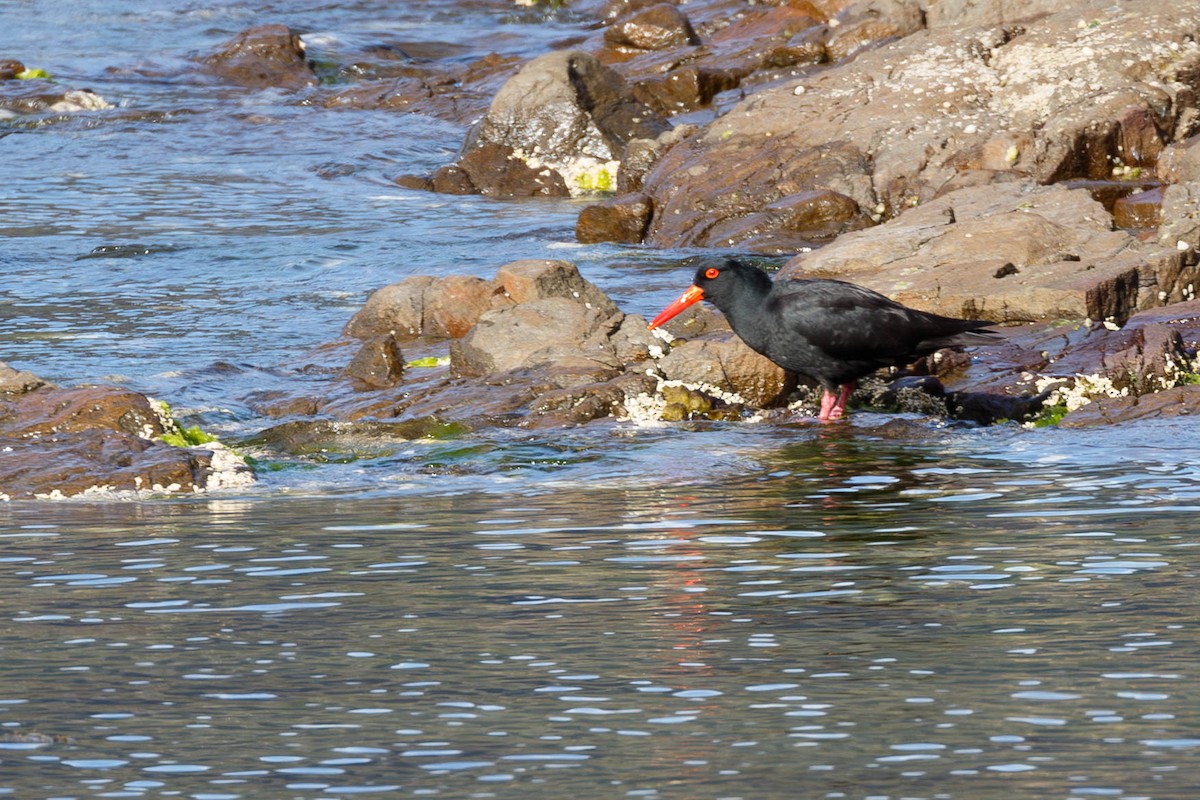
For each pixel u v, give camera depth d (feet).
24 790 23.02
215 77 169.07
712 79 132.67
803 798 22.15
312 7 219.61
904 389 55.36
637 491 43.11
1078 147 96.07
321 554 36.47
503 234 99.91
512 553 36.17
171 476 44.83
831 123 101.55
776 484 43.50
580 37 181.57
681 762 23.48
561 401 53.83
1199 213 75.66
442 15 212.02
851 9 139.85
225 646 29.43
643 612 31.09
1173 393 52.16
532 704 26.04
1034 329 60.59
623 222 97.55
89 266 89.71
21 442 47.44
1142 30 103.76
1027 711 25.11
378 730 25.04
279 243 96.53
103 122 149.69
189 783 23.13
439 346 65.77
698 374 55.83
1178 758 23.12
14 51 190.29
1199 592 31.30
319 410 56.03
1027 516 38.40
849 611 30.81
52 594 33.24
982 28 107.96
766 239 92.53
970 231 68.13
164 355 66.69
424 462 48.03
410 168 129.59
